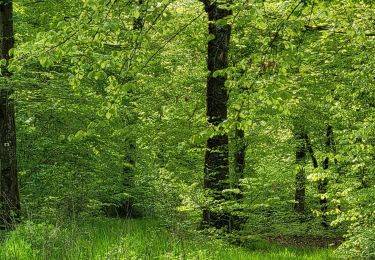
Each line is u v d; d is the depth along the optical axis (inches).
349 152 403.2
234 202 449.1
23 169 585.6
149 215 699.4
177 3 496.4
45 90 494.9
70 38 248.2
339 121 597.0
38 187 567.2
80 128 592.4
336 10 433.7
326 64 554.6
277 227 528.1
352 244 397.1
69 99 523.8
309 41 550.3
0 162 461.1
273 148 590.9
